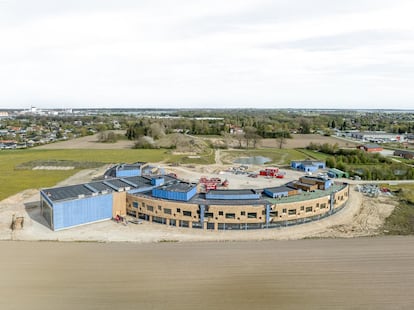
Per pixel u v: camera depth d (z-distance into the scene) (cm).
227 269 5062
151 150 19600
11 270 4959
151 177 9688
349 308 4084
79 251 5738
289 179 11912
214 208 7050
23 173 12938
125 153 18362
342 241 6362
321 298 4288
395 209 8612
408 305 4162
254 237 6625
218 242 6300
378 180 12131
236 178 12056
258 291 4434
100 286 4516
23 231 6775
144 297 4269
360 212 8338
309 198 7775
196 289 4469
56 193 7606
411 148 19788
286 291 4441
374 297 4322
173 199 7519
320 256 5578
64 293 4325
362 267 5147
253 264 5234
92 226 7181
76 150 19438
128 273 4897
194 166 14612
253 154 18212
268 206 7125
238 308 4066
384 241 6356
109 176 11500
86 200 7256
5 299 4166
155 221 7494
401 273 4950
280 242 6312
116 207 7788
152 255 5588
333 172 13000
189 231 6950
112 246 6009
